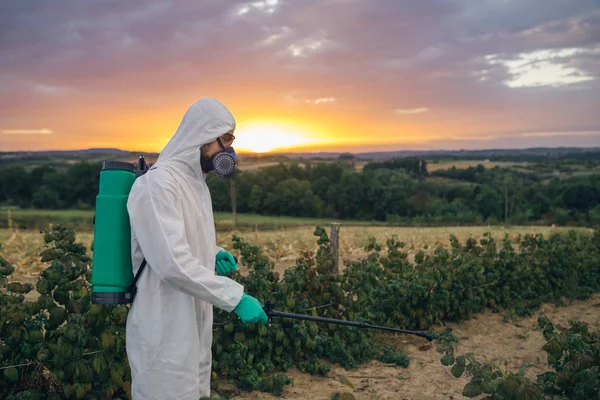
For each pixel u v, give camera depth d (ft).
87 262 14.89
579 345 13.89
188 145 9.62
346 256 53.47
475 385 11.67
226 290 9.38
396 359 19.42
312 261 20.75
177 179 9.39
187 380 9.28
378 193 327.26
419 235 89.20
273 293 18.37
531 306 28.17
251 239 65.51
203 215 9.87
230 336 17.30
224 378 16.84
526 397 10.70
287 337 18.31
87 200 309.42
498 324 25.36
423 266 25.03
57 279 13.99
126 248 9.39
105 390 14.17
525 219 320.91
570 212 318.86
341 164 346.54
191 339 9.36
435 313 24.07
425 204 329.31
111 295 9.35
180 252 8.93
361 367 19.04
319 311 20.10
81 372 13.47
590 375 12.59
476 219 318.04
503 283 28.53
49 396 13.24
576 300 30.81
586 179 347.97
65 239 14.64
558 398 12.65
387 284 22.98
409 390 16.85
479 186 353.31
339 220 321.93
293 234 80.74
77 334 13.29
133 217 9.03
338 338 19.71
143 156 10.17
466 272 25.94
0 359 13.26
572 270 31.24
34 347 13.58
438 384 17.42
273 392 16.16
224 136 9.96
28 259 41.73
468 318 26.03
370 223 273.33
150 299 9.32
